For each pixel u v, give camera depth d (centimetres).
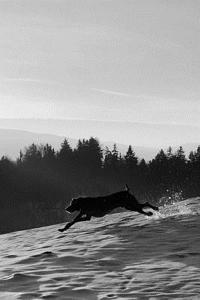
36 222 10956
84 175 13512
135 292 823
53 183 12838
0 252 1416
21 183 12306
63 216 11275
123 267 1018
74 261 1104
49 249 1310
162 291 820
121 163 13888
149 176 13025
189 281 866
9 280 946
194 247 1157
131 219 1764
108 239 1371
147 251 1160
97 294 826
